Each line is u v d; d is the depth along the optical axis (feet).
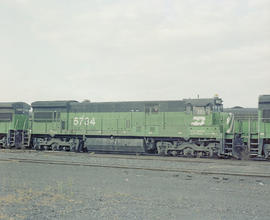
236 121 64.69
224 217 22.61
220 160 57.72
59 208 24.81
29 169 44.27
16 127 81.87
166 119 68.95
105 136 75.36
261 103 61.16
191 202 26.71
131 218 22.27
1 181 35.29
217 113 66.03
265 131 60.34
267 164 51.88
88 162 52.65
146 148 71.67
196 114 66.39
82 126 76.89
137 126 71.26
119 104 74.13
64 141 78.38
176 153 68.13
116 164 50.08
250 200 27.58
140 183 34.81
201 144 65.62
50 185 33.45
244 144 63.87
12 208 24.70
